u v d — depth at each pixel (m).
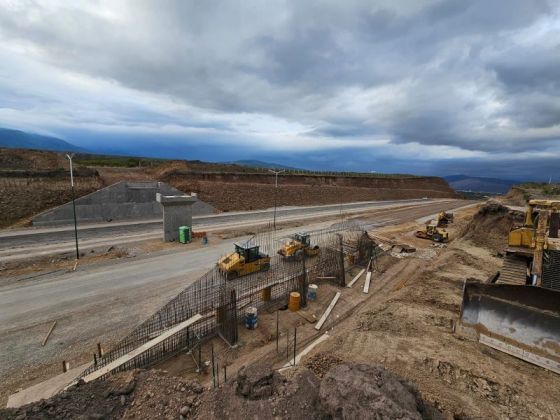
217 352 11.97
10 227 28.62
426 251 27.88
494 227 30.38
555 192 57.25
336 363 10.67
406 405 6.58
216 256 23.31
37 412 6.80
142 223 32.50
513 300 11.51
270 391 7.27
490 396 9.21
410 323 13.52
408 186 91.19
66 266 20.11
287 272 19.88
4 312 14.21
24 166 42.53
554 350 10.48
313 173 83.81
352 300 17.19
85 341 12.30
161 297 16.14
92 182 37.94
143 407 7.34
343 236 29.02
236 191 51.47
